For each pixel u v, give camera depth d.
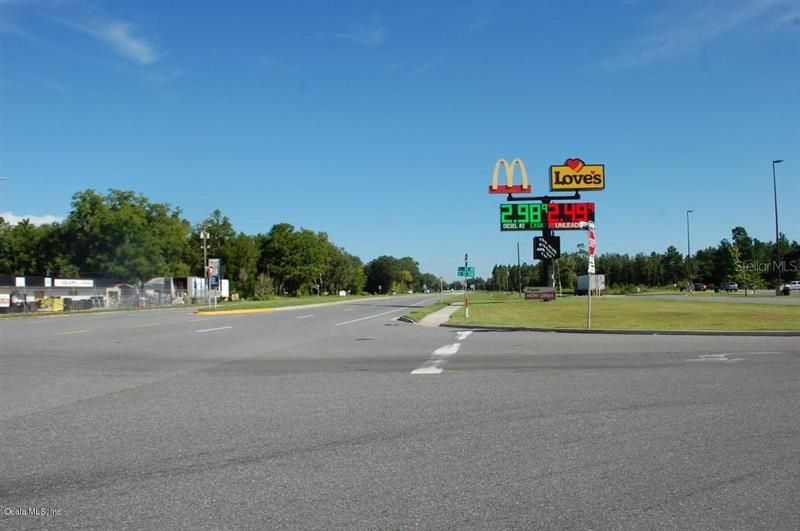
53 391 10.34
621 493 5.40
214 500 5.29
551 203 54.31
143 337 21.34
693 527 4.71
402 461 6.32
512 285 154.50
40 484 5.71
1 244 102.31
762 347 16.16
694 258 132.88
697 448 6.72
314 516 4.94
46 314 47.78
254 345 18.30
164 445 6.95
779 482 5.65
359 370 12.56
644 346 16.73
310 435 7.33
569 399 9.33
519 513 4.97
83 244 94.06
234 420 8.11
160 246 94.19
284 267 132.25
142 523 4.83
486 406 8.88
